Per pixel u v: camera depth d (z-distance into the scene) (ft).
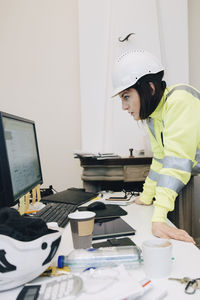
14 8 6.82
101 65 6.53
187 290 1.54
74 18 6.82
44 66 6.87
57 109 6.89
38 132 6.88
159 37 6.51
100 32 6.51
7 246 1.45
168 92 3.21
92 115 6.54
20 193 3.03
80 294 1.42
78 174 6.89
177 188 2.78
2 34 6.82
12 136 2.95
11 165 2.80
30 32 6.85
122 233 2.50
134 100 3.19
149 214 3.31
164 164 2.91
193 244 2.25
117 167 5.38
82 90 6.55
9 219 1.66
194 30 6.87
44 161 6.88
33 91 6.88
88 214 2.31
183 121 2.88
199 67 6.89
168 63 6.56
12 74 6.87
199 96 3.18
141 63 3.11
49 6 6.82
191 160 2.90
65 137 6.90
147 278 1.64
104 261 1.86
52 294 1.42
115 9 6.43
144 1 6.43
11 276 1.50
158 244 1.85
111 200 4.08
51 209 3.53
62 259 1.87
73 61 6.86
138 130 6.41
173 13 6.56
